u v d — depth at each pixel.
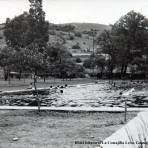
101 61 90.31
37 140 11.59
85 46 164.38
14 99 31.97
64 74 77.38
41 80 74.94
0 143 11.20
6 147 10.58
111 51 93.62
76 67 88.44
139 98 33.91
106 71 93.19
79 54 125.25
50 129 13.89
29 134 12.79
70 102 29.61
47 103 28.55
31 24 90.69
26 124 15.36
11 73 78.50
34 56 20.25
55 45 78.38
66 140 11.50
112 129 13.69
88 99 32.91
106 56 98.69
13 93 39.16
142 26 97.00
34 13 90.94
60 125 14.97
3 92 38.22
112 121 16.00
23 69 20.50
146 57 94.75
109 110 19.56
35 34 89.12
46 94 39.62
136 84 64.00
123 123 15.30
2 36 150.50
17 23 104.62
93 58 98.50
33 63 20.20
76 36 186.88
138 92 43.03
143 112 16.72
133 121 13.70
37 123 15.63
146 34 94.69
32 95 37.25
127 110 19.69
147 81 75.94
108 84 63.91
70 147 10.40
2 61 51.88
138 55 93.75
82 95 38.34
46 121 16.28
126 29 98.38
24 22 102.56
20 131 13.48
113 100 31.69
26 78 78.25
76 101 30.61
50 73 77.00
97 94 40.00
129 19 98.06
